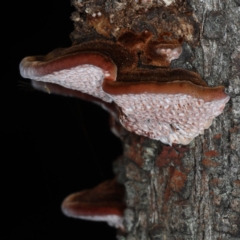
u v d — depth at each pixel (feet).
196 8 0.91
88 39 0.91
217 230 0.97
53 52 0.91
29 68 0.90
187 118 0.91
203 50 0.92
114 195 1.12
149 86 0.85
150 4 0.90
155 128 0.94
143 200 1.03
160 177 1.00
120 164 1.14
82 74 0.89
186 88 0.86
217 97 0.87
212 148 0.96
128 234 1.05
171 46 0.89
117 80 0.87
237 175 0.96
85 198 1.13
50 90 1.09
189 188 0.98
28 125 1.68
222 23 0.91
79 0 0.91
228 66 0.92
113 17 0.90
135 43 0.89
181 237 0.99
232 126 0.95
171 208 0.99
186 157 0.97
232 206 0.96
